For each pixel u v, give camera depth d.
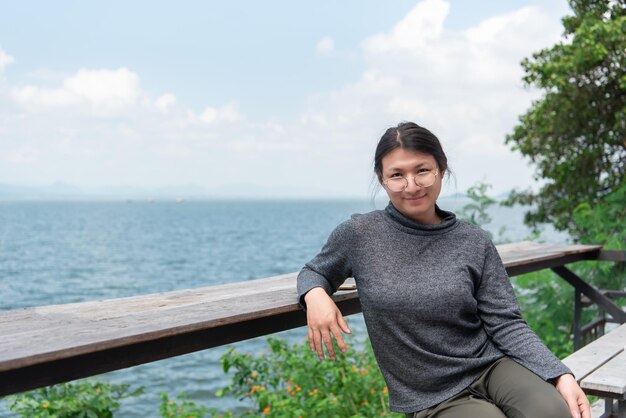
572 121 10.24
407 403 2.08
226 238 70.12
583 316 6.43
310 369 5.11
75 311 2.14
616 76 9.70
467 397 2.03
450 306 2.06
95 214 169.25
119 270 36.91
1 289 28.77
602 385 2.19
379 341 2.12
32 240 65.06
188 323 1.91
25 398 4.14
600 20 9.88
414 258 2.14
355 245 2.20
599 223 8.27
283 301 2.35
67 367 1.63
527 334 2.08
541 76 10.10
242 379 5.25
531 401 1.88
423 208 2.18
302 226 104.31
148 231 85.75
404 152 2.15
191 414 4.79
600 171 10.40
